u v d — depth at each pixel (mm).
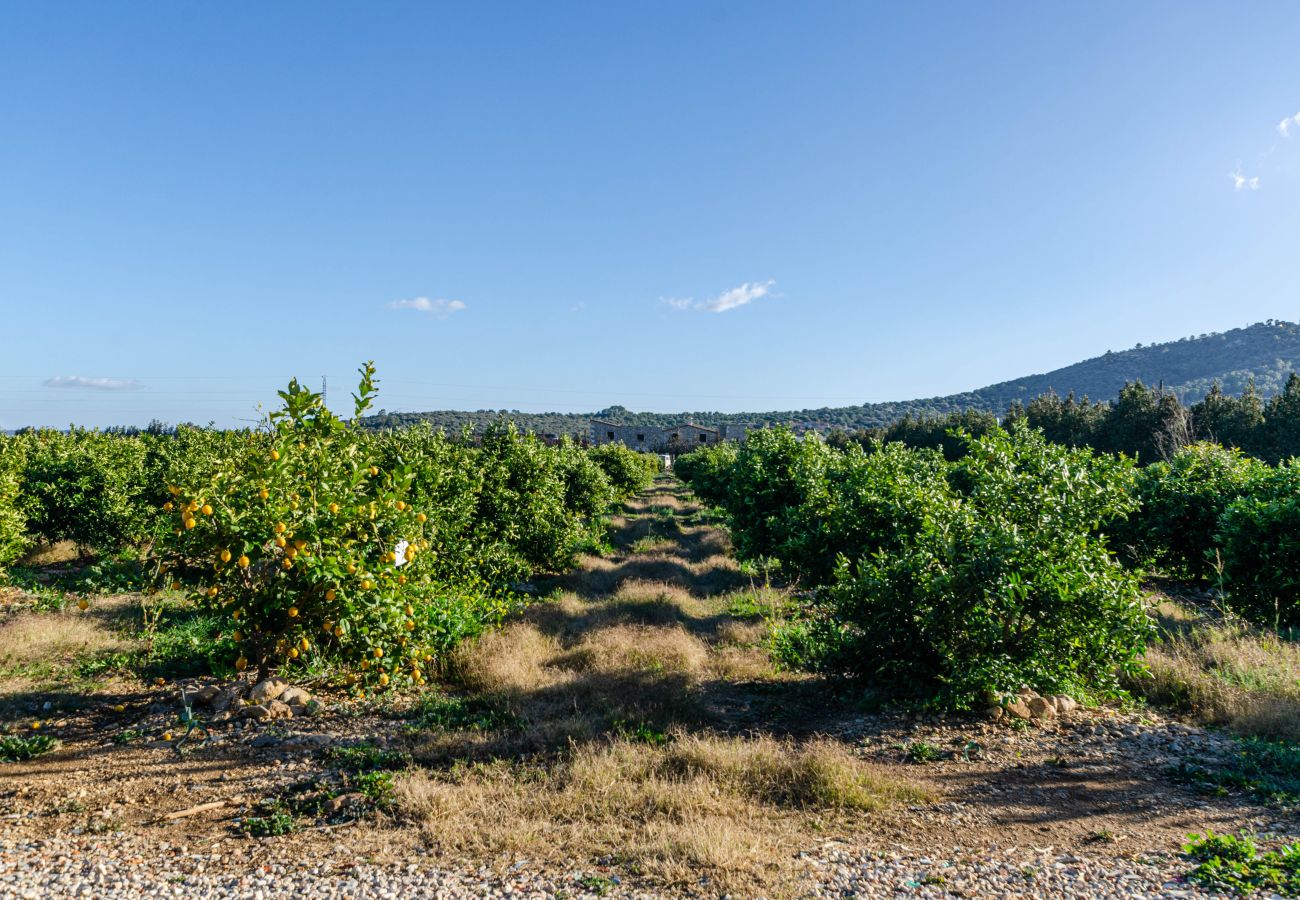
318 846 4617
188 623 10719
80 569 16812
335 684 8383
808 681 8875
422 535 8953
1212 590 13203
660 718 7469
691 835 4652
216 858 4426
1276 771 5941
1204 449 15828
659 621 12430
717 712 7836
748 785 5676
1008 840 4797
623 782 5660
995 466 8266
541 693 8281
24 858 4336
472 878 4211
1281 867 4188
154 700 7723
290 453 7016
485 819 5020
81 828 4824
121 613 11445
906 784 5758
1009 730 7109
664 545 23984
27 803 5207
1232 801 5375
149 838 4699
